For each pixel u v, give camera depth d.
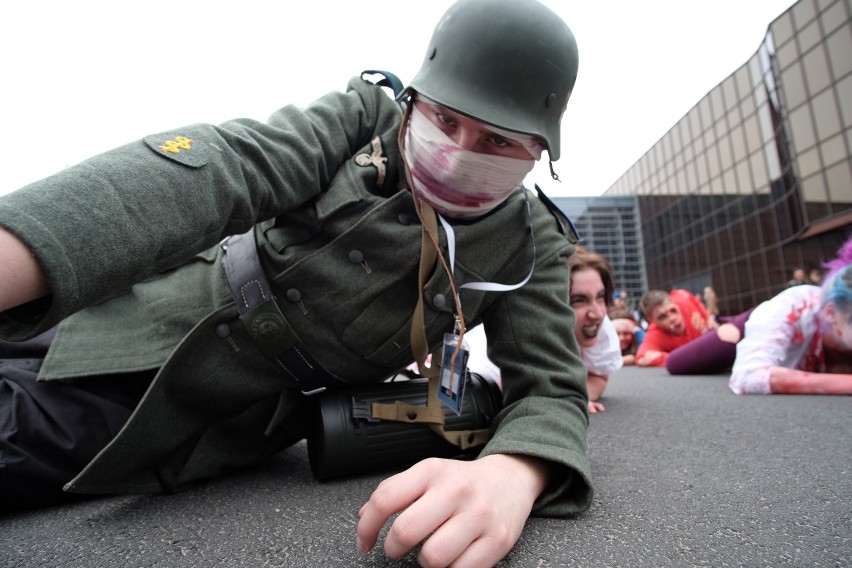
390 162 0.94
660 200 22.00
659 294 4.60
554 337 0.94
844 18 12.21
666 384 3.05
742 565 0.60
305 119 0.89
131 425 0.82
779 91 14.30
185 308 1.00
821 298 2.22
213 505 0.88
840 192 12.72
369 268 0.91
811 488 0.90
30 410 0.89
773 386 2.25
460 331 0.88
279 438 1.12
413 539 0.51
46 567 0.63
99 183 0.55
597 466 1.09
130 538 0.73
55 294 0.48
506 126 0.76
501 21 0.78
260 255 0.94
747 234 16.59
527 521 0.75
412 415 0.99
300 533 0.72
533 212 1.07
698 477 0.98
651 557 0.62
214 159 0.68
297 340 0.91
